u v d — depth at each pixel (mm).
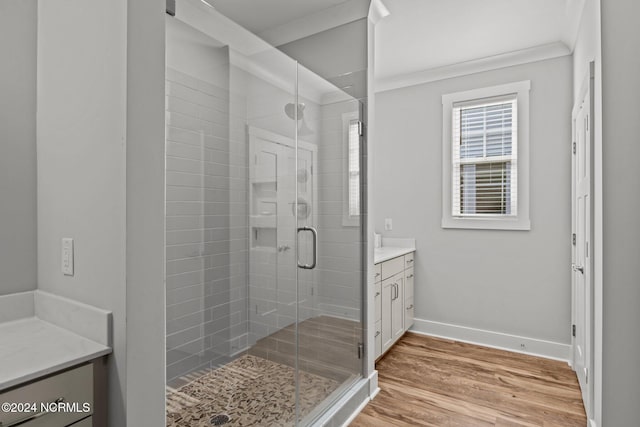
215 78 1983
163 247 1059
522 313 3055
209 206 2002
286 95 2078
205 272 1983
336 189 2246
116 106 983
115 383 984
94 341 1028
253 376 1997
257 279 2129
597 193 1699
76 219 1121
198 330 1934
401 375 2633
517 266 3074
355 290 2305
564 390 2385
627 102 1505
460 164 3342
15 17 1261
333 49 2430
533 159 3004
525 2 2275
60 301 1155
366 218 2344
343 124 2277
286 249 2053
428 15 2426
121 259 967
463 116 3326
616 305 1527
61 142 1187
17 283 1255
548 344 2932
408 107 3580
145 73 1008
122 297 967
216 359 2014
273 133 2086
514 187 3102
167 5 1599
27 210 1283
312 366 2045
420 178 3523
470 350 3086
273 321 2041
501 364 2801
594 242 1812
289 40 2609
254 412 1835
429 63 3221
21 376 823
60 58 1191
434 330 3441
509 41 2805
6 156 1237
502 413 2123
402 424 2027
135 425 978
